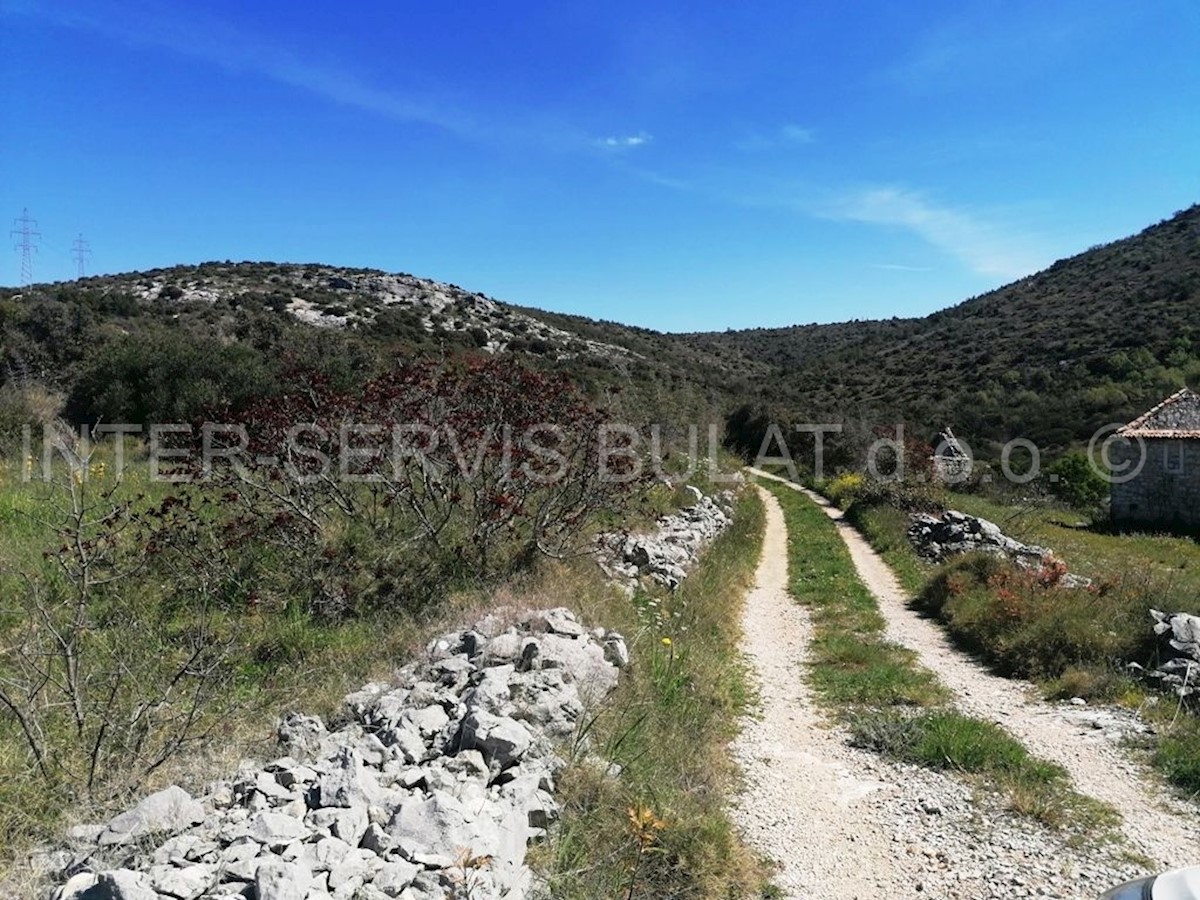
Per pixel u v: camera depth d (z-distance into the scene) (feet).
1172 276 202.18
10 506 28.89
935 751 20.31
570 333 207.21
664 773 16.52
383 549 26.04
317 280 197.06
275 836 10.69
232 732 15.20
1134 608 30.30
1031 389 162.50
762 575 47.67
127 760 13.50
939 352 219.41
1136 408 136.77
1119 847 15.89
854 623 35.99
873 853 15.48
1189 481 86.07
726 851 14.38
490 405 28.30
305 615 23.02
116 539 24.49
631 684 20.36
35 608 18.21
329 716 16.51
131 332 88.94
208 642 19.58
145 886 8.95
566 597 24.80
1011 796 17.95
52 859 10.22
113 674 16.20
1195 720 22.54
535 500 29.58
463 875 10.02
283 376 38.83
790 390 212.23
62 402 60.80
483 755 14.24
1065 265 256.93
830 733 22.26
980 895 14.05
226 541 25.22
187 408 57.77
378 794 12.21
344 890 9.55
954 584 38.45
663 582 33.83
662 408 83.30
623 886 12.52
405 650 20.39
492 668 17.43
